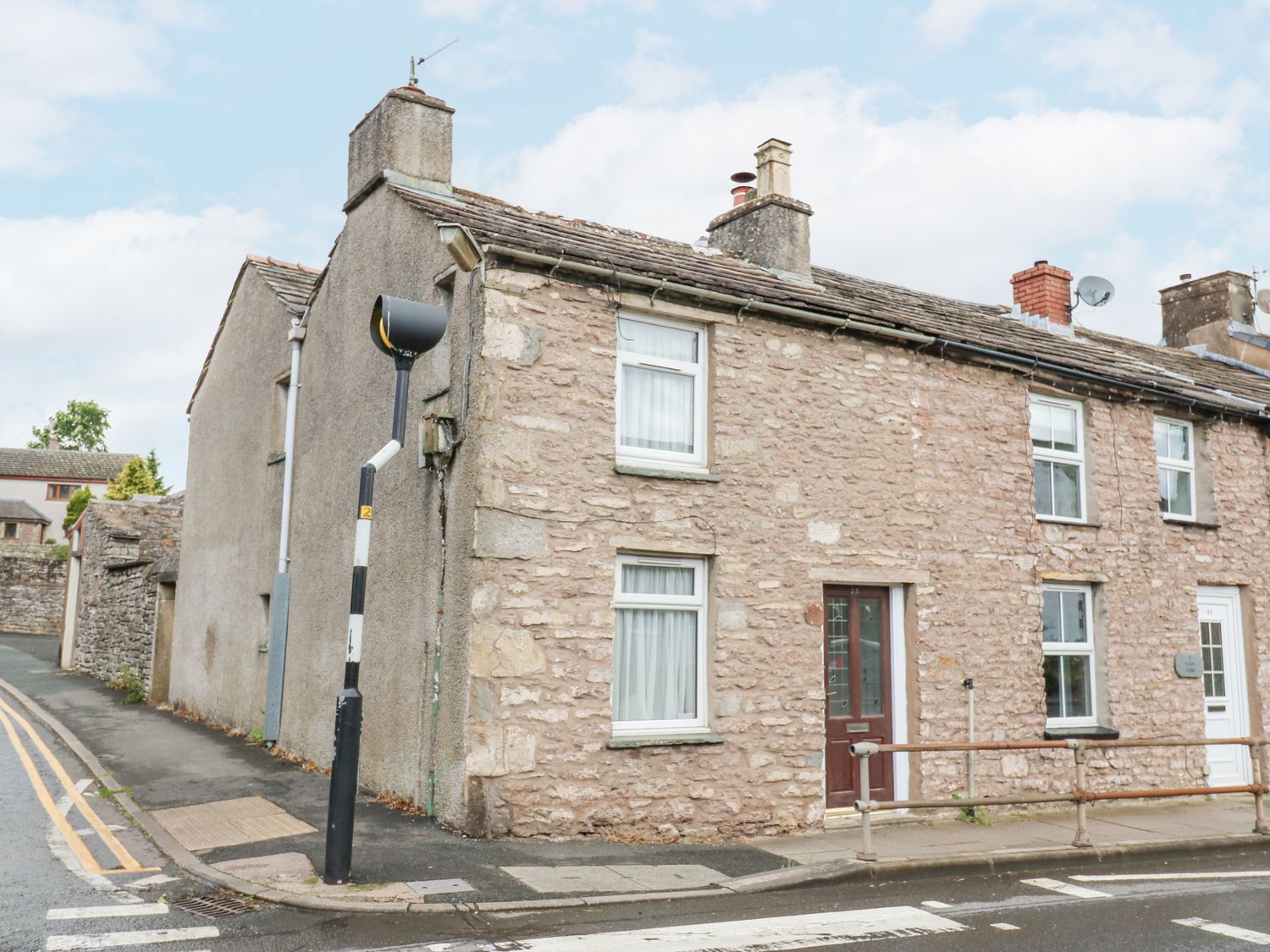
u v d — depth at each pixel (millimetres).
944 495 11469
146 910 6285
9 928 5797
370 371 11023
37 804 9273
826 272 14148
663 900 7105
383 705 10023
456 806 8461
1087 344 15297
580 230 11281
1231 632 14188
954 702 11195
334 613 11312
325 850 7332
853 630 10883
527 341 8984
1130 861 9430
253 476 14242
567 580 8922
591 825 8773
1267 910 7410
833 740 10617
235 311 15750
